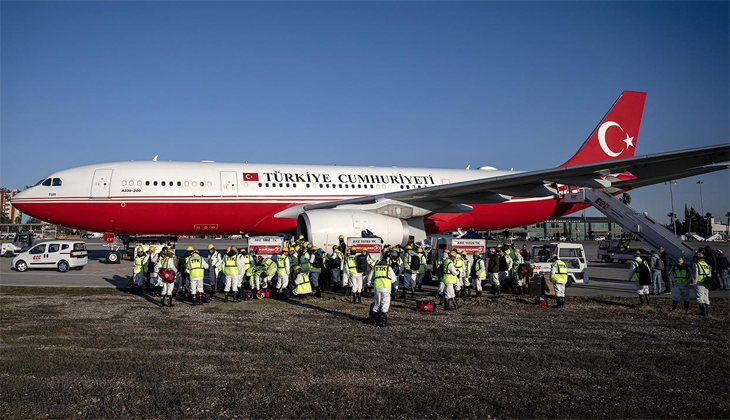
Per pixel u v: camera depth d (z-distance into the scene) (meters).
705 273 13.28
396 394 6.65
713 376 7.75
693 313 13.69
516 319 12.39
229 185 22.36
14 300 14.50
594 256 42.91
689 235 106.25
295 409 6.04
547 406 6.29
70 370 7.49
